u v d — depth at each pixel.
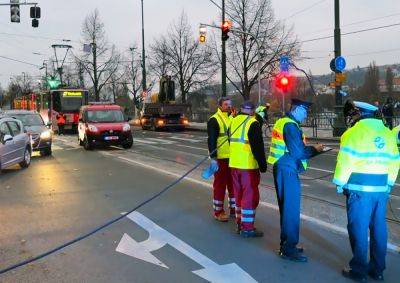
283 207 5.98
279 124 6.03
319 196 9.95
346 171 5.25
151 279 5.43
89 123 21.52
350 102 5.52
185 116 37.59
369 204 5.25
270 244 6.63
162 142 25.45
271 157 6.10
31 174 13.52
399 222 7.82
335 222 7.70
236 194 7.07
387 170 5.28
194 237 7.00
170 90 40.56
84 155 18.81
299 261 5.93
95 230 6.97
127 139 21.55
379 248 5.34
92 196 10.12
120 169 14.36
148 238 6.97
